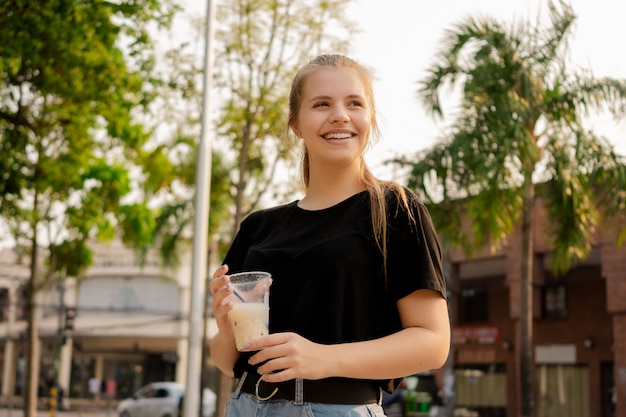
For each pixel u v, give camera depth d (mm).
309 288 2096
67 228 17281
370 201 2160
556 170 13297
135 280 49312
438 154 13250
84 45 11602
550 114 13312
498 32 13422
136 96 12781
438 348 2010
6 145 13305
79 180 14773
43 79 11984
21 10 11062
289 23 14023
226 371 2291
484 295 28047
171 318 48656
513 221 13914
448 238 13906
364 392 2082
